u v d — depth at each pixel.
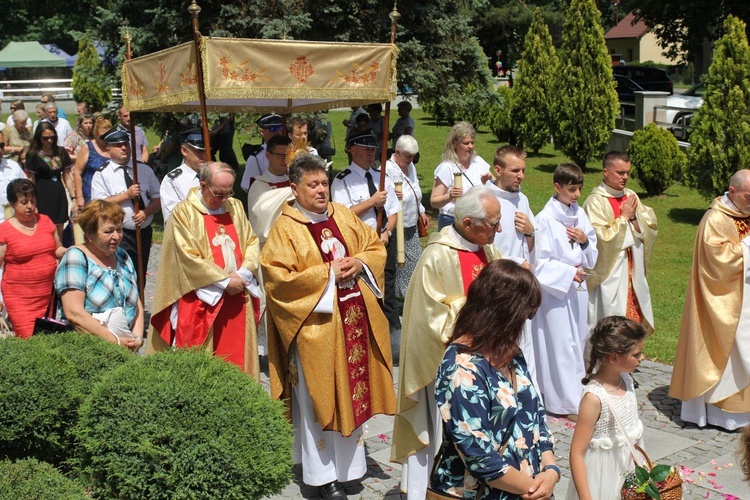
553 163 19.92
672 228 13.33
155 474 2.81
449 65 13.12
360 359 4.98
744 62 12.80
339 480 5.00
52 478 2.82
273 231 4.91
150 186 7.79
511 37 41.16
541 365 6.38
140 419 2.88
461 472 3.17
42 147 9.35
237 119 12.58
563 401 6.32
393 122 26.59
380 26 12.56
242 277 5.34
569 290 6.29
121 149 7.66
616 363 3.71
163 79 5.70
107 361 3.53
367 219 6.87
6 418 3.06
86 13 34.09
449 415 3.04
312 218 4.98
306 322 4.80
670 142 15.55
